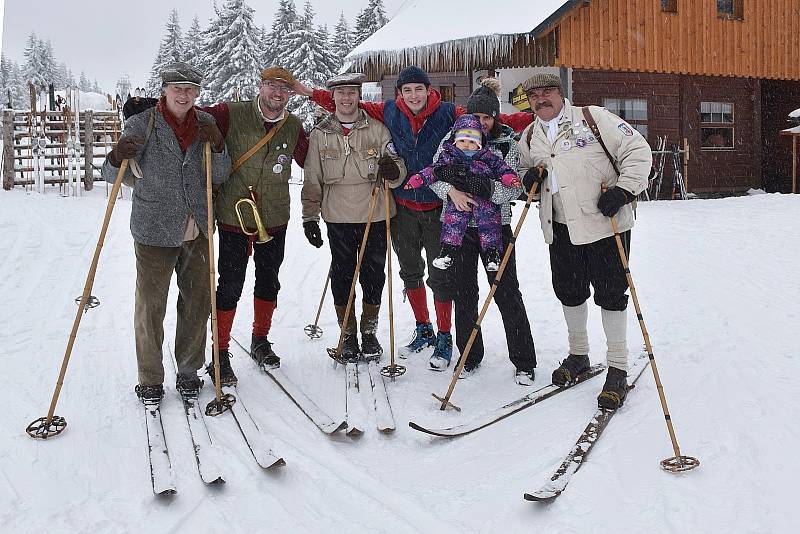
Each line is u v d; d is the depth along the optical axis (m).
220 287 4.47
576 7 12.45
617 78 14.70
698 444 3.42
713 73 15.05
